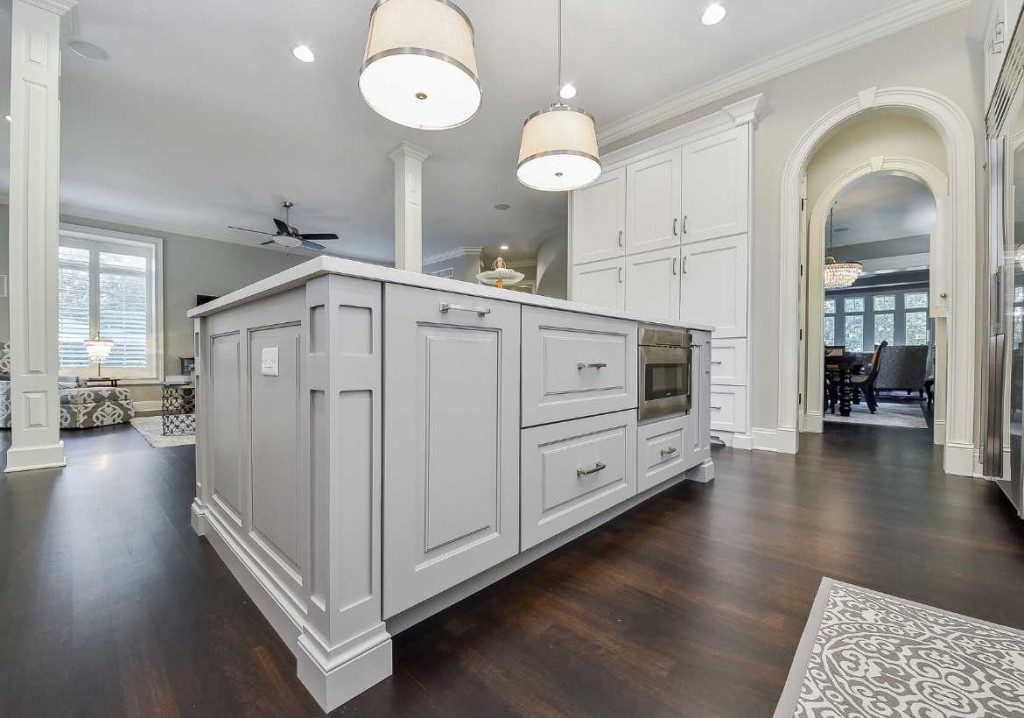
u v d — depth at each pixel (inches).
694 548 59.9
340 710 31.6
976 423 97.3
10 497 84.3
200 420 65.2
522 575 52.4
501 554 47.7
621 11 106.7
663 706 31.9
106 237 245.6
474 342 44.2
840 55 114.7
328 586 32.6
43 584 50.2
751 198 125.8
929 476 97.2
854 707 31.2
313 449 34.3
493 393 46.4
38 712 31.3
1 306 213.3
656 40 116.9
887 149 151.8
